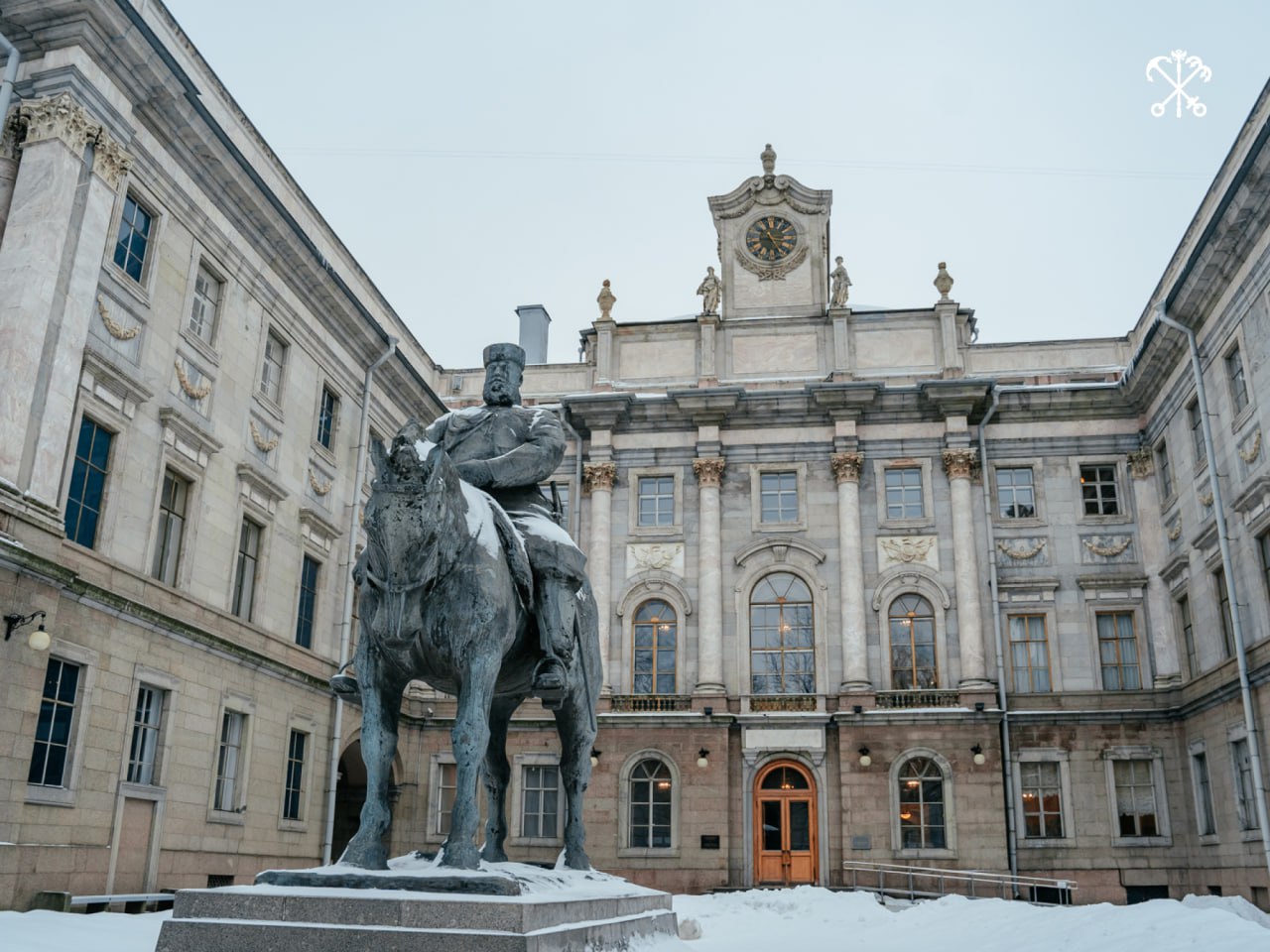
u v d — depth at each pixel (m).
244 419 25.12
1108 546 35.25
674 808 33.81
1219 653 29.64
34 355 18.00
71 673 18.89
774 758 34.25
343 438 30.25
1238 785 28.56
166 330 22.11
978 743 33.19
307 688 27.23
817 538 36.47
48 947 9.05
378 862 6.90
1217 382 28.72
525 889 6.59
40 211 18.55
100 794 19.14
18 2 19.42
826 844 33.28
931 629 35.50
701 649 35.50
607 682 35.84
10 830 16.67
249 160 26.45
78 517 19.42
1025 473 36.53
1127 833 32.88
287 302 27.33
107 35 19.89
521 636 8.02
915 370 37.62
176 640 21.72
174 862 21.28
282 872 6.48
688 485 37.50
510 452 8.65
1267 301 25.31
